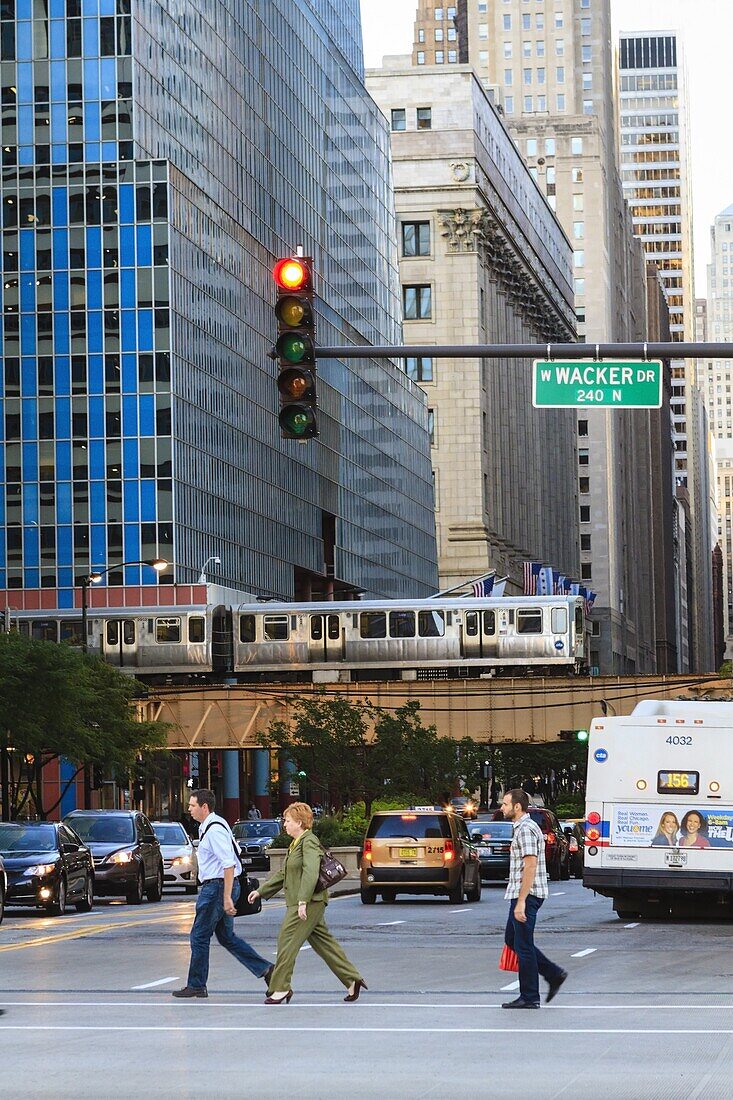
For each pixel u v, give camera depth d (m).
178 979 32.62
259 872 96.12
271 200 193.62
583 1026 25.17
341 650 129.50
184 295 160.88
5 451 158.12
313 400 30.69
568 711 122.69
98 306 157.50
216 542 167.75
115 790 147.12
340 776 106.19
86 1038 23.94
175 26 167.38
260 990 30.50
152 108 161.25
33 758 98.81
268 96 195.12
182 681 134.00
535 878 27.61
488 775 175.62
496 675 130.38
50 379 157.88
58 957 38.09
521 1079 20.06
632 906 54.00
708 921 51.75
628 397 32.06
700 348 31.66
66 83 158.88
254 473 181.62
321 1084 19.77
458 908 59.47
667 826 50.69
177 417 157.50
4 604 157.00
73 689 92.62
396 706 124.06
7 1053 22.45
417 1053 22.34
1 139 159.62
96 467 156.88
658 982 31.91
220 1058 21.95
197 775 170.38
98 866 63.41
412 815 62.19
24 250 158.75
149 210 157.25
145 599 155.50
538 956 27.91
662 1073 20.52
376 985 31.58
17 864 54.72
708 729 50.78
